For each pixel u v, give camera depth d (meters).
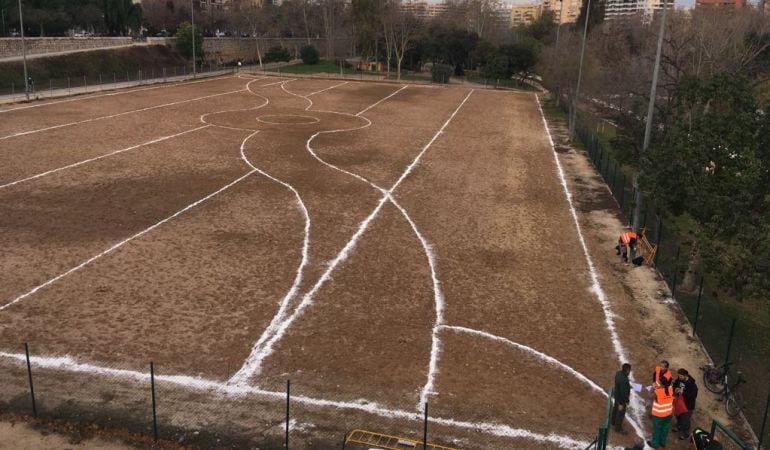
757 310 22.50
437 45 110.06
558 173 40.19
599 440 12.90
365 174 37.25
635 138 31.42
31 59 73.12
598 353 18.72
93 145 41.69
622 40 73.06
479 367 17.67
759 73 53.38
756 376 18.12
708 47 50.38
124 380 16.28
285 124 52.84
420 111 65.00
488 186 36.16
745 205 19.36
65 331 18.47
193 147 42.41
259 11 134.25
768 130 20.64
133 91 70.81
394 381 16.78
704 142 20.86
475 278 23.50
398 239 27.00
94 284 21.52
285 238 26.47
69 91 66.25
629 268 25.28
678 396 15.12
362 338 18.88
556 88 66.50
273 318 19.77
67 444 13.83
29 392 15.61
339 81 93.56
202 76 89.31
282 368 17.12
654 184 22.47
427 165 40.38
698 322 21.11
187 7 137.00
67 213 28.34
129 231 26.50
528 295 22.33
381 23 108.38
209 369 16.92
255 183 34.31
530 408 15.91
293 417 15.08
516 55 97.56
